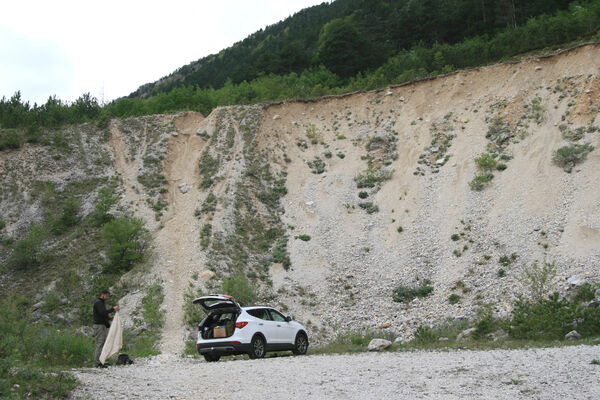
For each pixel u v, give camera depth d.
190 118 37.81
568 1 50.53
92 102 42.19
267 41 106.06
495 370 8.98
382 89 37.81
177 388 7.82
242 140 34.75
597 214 21.67
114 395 7.01
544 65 32.91
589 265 19.06
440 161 30.06
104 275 23.17
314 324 20.16
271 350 13.60
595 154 25.28
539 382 7.75
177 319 19.70
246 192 29.98
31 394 6.58
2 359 7.86
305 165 33.50
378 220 27.44
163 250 24.95
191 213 28.25
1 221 26.80
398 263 23.83
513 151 28.48
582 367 8.93
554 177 25.22
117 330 11.94
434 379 8.29
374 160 32.53
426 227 25.64
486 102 33.03
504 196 25.50
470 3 55.97
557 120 28.98
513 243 22.31
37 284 22.58
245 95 45.56
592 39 34.00
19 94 40.28
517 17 52.62
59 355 12.42
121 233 24.19
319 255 25.44
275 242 26.70
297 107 38.47
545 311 15.40
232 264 23.86
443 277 21.91
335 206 29.23
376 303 21.42
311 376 8.95
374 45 57.16
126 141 35.34
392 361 10.95
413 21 59.78
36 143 33.25
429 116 34.28
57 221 27.33
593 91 28.97
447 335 16.72
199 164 32.91
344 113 37.56
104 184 31.17
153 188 30.88
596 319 14.55
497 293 19.55
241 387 7.93
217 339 13.05
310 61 63.47
